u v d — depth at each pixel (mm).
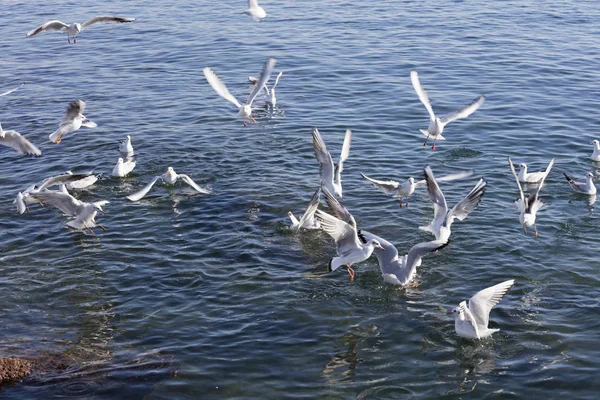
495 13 57562
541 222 25406
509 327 19562
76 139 33969
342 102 38500
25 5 64688
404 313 20359
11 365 18078
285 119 36156
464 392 17219
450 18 56250
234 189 28359
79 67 46438
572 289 21266
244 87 41406
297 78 42688
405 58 46031
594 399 16859
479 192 22953
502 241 24031
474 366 18109
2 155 32344
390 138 33469
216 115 36969
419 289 21516
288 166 30531
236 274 22391
